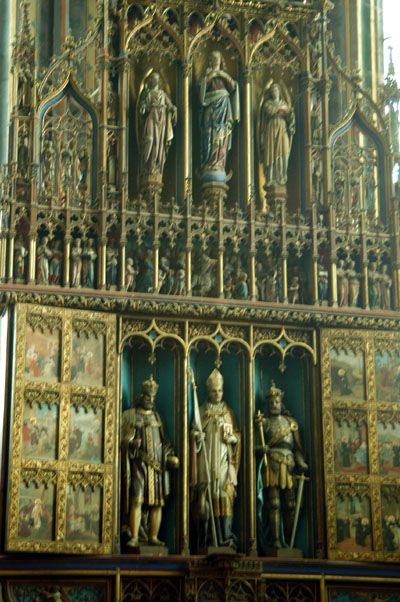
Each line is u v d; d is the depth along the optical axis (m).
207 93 26.30
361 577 24.52
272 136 26.42
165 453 24.50
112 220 25.00
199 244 25.72
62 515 23.38
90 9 28.83
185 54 26.34
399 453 25.27
